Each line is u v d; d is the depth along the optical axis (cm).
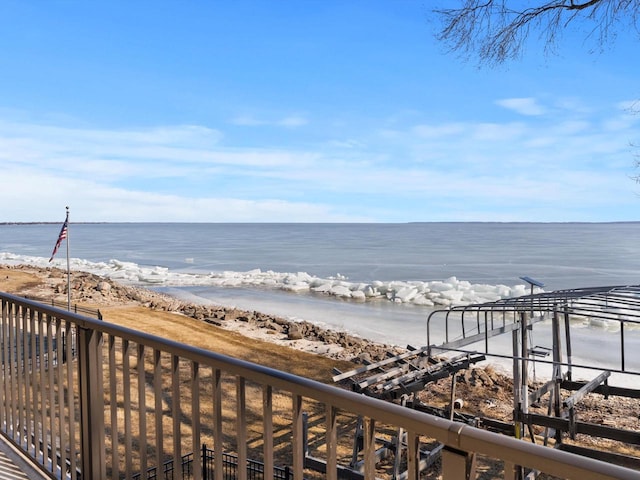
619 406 1425
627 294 977
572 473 97
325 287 5141
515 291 4897
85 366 259
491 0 831
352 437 1130
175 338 2422
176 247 14388
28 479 306
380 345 2538
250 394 1345
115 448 247
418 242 16450
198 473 197
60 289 3941
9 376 365
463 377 1711
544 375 1812
